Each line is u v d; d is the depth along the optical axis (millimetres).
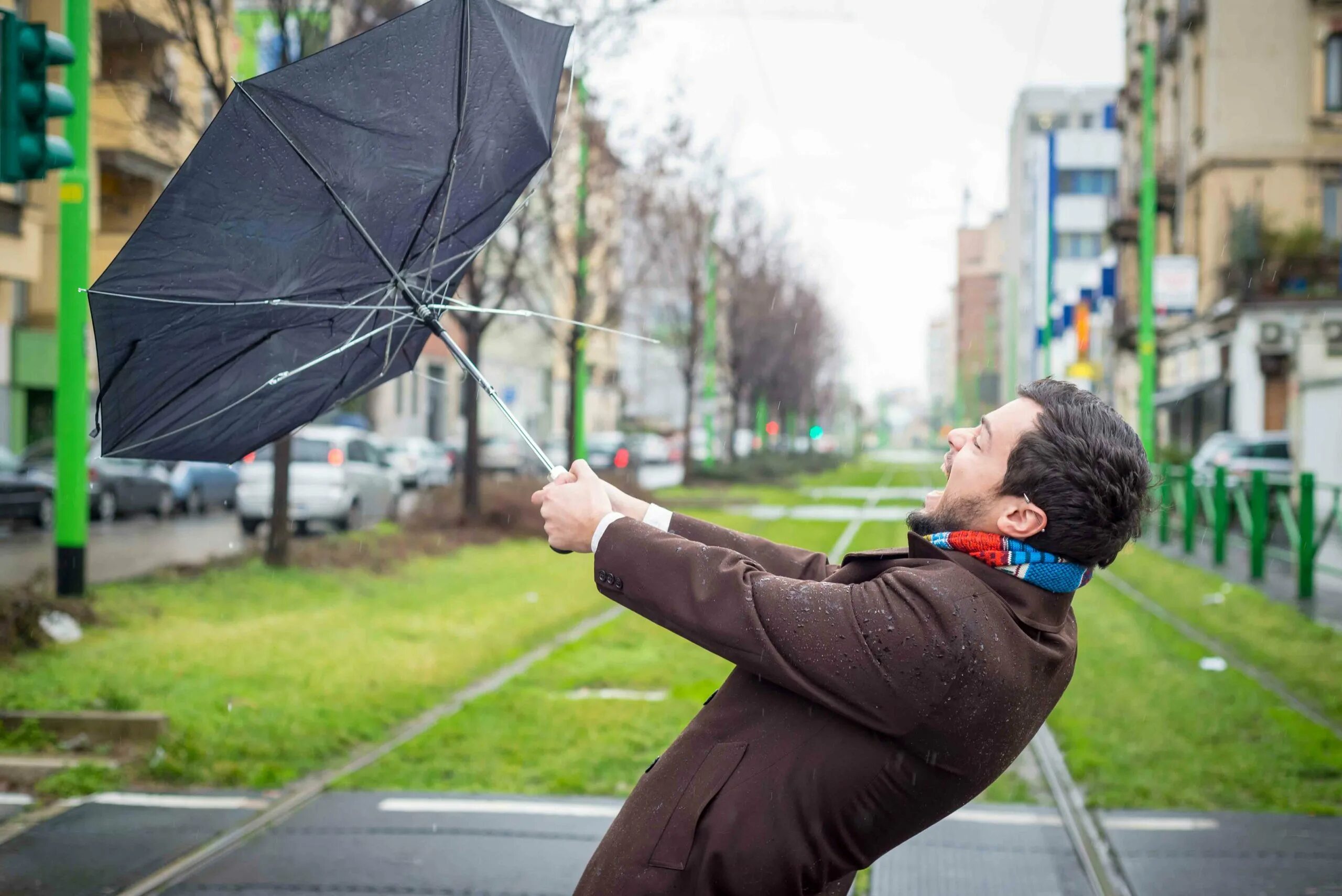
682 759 1835
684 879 1771
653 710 7801
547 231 22891
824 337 65312
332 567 14586
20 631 8867
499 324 41750
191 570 13758
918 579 1751
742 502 32344
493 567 16031
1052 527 1784
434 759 6566
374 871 4871
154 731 6723
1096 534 1783
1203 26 36875
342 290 2346
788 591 1757
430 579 14508
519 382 60188
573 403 24875
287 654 9203
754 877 1758
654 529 1865
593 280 29438
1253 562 15586
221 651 9133
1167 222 41625
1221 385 34344
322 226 2236
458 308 2438
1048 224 56250
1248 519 16797
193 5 12781
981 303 119375
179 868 4863
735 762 1784
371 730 7246
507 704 7922
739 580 1771
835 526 24641
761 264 46062
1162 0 41469
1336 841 5301
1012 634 1745
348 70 2154
